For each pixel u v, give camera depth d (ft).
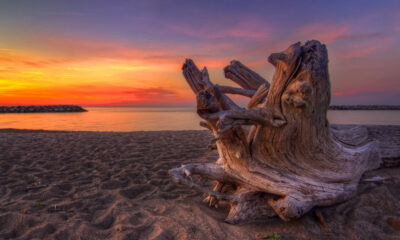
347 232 8.41
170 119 106.01
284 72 8.75
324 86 8.66
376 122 67.77
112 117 122.21
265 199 9.93
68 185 13.46
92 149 23.11
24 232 8.29
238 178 10.43
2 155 19.72
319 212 9.44
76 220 9.16
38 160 18.62
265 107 9.17
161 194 12.49
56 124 76.84
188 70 13.16
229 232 8.41
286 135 9.24
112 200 11.56
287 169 9.86
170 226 8.71
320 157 9.99
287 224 9.05
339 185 10.28
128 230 8.36
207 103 8.42
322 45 9.08
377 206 10.08
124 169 16.66
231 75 14.69
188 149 23.82
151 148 24.11
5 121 89.56
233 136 9.39
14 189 12.56
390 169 14.29
